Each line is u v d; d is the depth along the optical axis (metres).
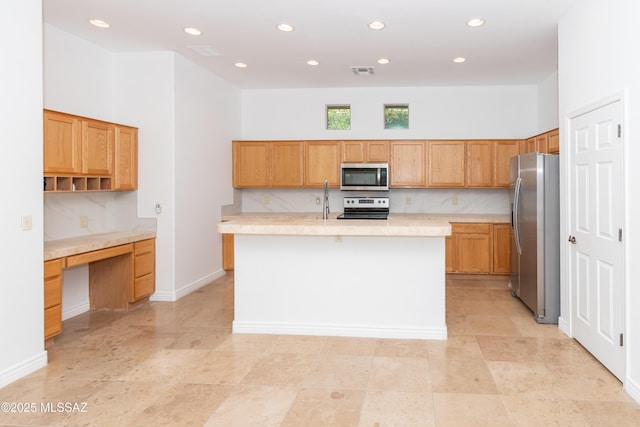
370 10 3.57
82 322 4.00
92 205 4.46
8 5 2.68
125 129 4.45
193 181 5.14
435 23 3.84
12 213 2.73
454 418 2.26
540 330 3.71
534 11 3.55
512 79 5.85
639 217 2.43
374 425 2.20
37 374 2.85
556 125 5.45
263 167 6.32
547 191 3.89
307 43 4.39
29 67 2.84
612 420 2.24
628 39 2.55
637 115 2.45
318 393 2.56
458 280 5.79
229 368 2.93
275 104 6.59
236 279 3.70
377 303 3.54
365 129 6.43
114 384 2.69
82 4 3.46
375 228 3.14
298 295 3.63
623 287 2.59
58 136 3.52
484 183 6.04
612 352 2.77
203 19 3.78
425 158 6.12
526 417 2.27
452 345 3.35
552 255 3.90
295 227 3.23
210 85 5.57
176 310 4.38
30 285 2.88
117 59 4.73
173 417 2.29
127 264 4.34
